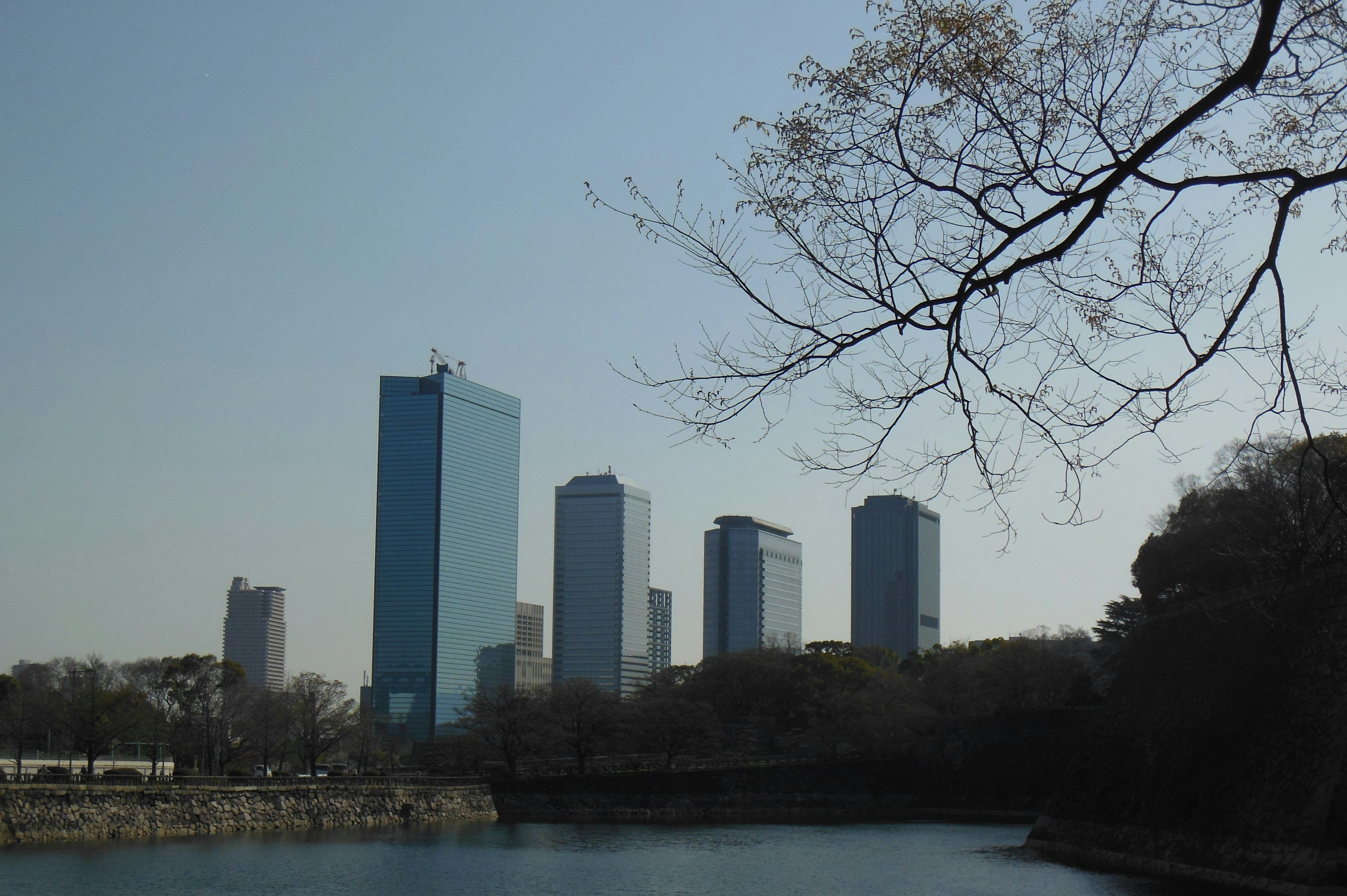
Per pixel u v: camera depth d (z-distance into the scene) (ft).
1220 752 243.81
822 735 617.62
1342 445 168.76
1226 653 257.34
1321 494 179.93
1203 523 315.99
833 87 54.85
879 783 565.12
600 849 334.65
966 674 639.76
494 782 504.02
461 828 411.75
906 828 430.61
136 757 631.56
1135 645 317.42
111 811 321.52
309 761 525.34
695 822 472.44
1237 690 245.24
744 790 542.16
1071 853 300.81
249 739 495.82
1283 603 235.40
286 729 510.99
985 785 534.78
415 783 453.99
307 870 265.95
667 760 604.08
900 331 50.16
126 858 273.75
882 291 49.93
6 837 290.76
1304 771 205.46
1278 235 47.24
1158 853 254.47
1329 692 205.77
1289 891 195.21
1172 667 286.25
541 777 512.22
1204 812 241.35
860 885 243.19
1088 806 307.58
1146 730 288.51
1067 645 632.79
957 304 48.96
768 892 235.40
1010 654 588.09
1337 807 190.90
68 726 434.71
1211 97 44.52
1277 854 204.64
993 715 543.39
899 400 50.67
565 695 556.10
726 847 343.05
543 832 400.67
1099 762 312.91
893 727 589.73
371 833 377.91
